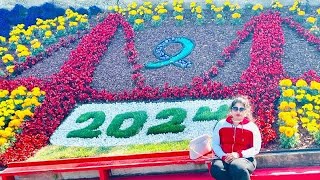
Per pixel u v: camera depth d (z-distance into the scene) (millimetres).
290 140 9820
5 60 13867
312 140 10000
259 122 10477
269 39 13820
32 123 11344
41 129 11188
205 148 8516
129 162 9078
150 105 11922
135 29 15086
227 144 8078
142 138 10727
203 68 13117
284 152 9297
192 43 14211
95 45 14281
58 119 11570
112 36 14820
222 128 8102
